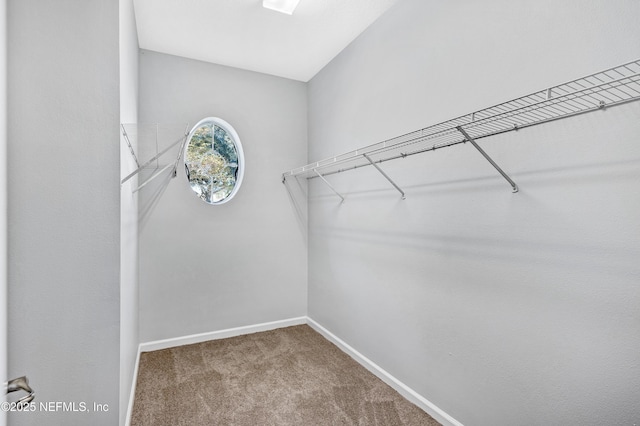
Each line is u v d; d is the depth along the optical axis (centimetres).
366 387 212
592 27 113
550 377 126
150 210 270
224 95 302
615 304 108
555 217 124
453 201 169
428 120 186
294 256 332
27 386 102
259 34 251
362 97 247
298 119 335
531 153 133
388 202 218
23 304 122
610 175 109
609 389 109
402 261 205
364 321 244
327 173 296
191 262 286
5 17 117
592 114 114
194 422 175
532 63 132
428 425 174
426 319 187
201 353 263
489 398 150
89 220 131
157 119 275
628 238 105
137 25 237
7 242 118
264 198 319
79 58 130
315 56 286
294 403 193
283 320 327
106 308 133
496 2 147
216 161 325
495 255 148
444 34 175
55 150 126
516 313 139
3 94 114
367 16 228
